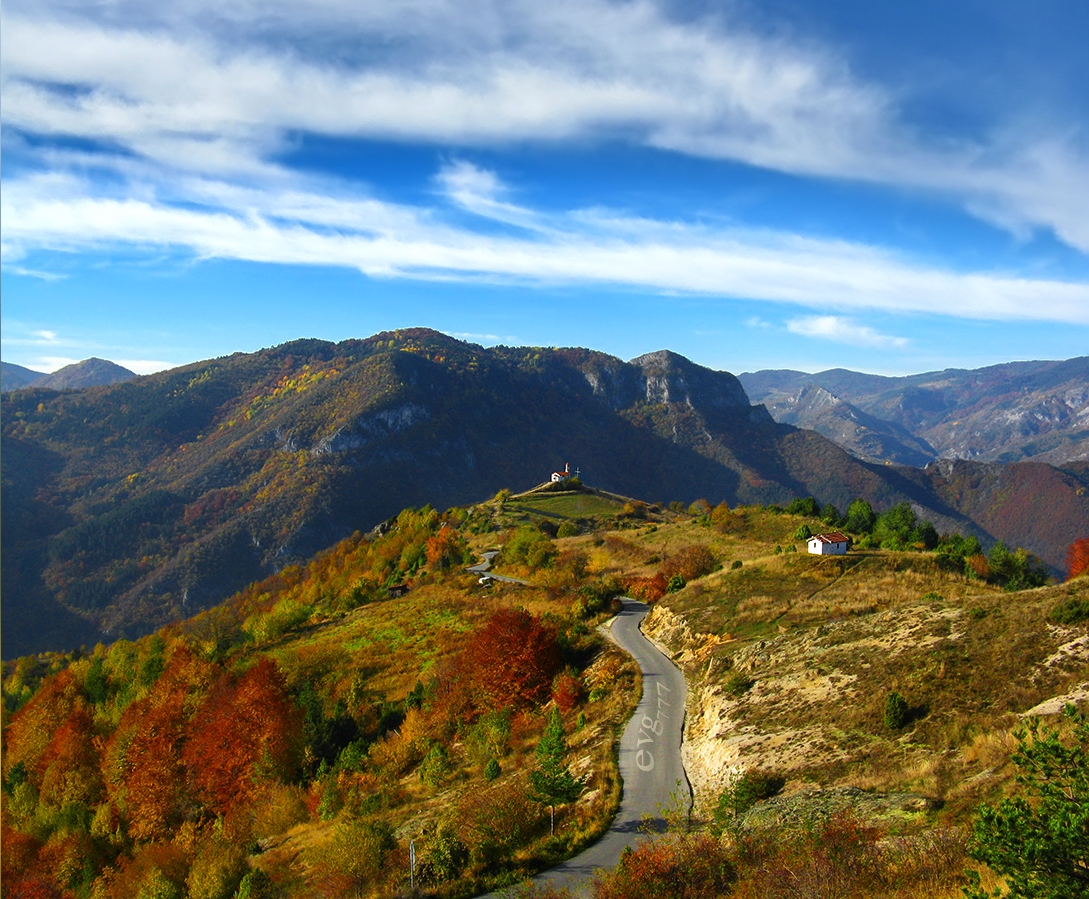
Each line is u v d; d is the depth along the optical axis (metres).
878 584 61.19
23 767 80.31
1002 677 31.70
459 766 47.59
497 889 27.48
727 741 35.50
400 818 39.75
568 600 77.69
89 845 60.28
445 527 152.50
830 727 33.31
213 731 63.09
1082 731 15.22
